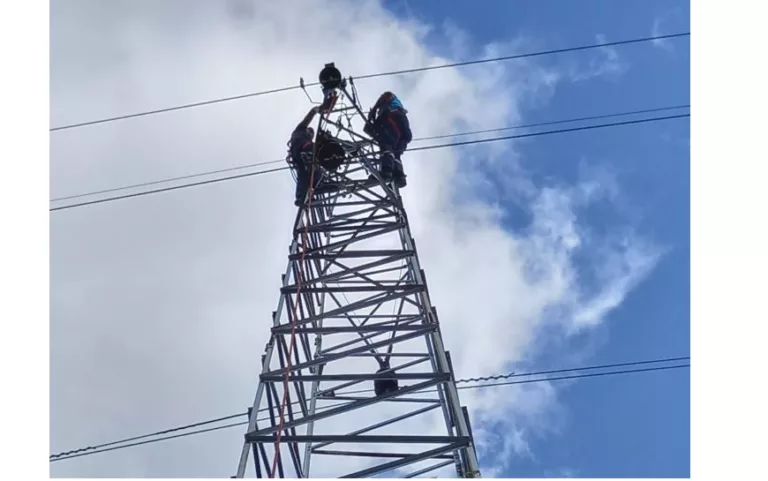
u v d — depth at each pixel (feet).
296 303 39.37
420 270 41.01
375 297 40.27
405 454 42.16
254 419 34.01
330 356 36.99
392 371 41.22
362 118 52.90
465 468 31.22
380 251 43.16
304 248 43.47
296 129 54.13
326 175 52.16
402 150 52.85
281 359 38.34
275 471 30.53
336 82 52.24
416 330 36.96
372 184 50.34
